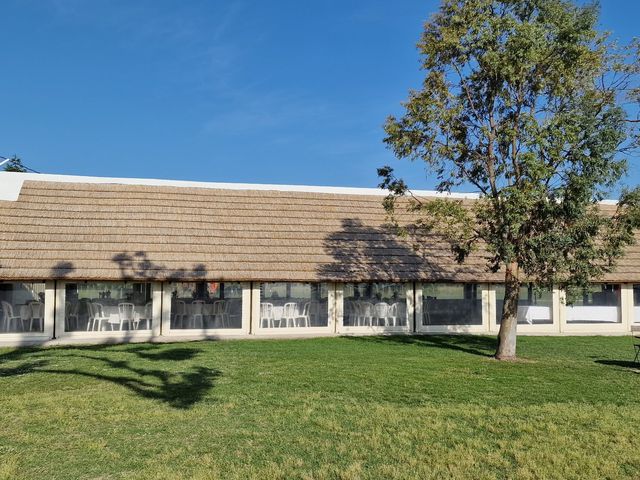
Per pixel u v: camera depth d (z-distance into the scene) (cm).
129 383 1154
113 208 2194
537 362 1538
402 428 864
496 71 1495
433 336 2180
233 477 664
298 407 973
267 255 2148
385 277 2167
